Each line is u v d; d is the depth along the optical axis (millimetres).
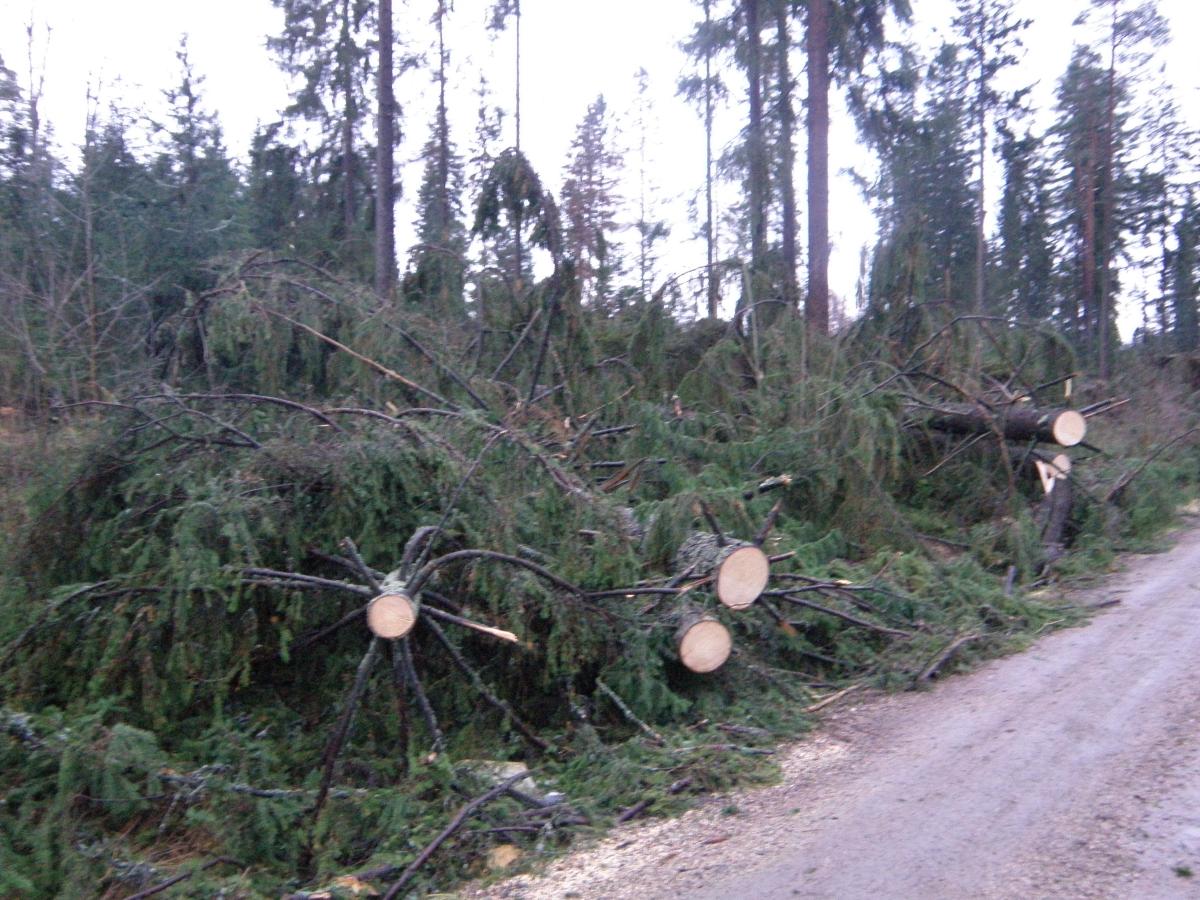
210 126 19453
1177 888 4141
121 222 15234
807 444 10555
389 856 5301
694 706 7062
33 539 7125
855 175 18172
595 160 29844
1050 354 12922
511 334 11617
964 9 27031
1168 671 7020
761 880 4633
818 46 16062
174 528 6254
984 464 12055
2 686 6246
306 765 6227
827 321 15867
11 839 5098
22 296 11672
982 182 26844
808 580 7973
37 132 15648
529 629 6809
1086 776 5383
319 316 10125
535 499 7453
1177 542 12008
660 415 10352
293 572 6734
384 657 6535
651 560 7695
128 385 9156
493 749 6469
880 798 5441
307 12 21562
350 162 21594
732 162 17797
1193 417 16453
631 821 5645
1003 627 8531
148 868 5000
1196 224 32125
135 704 6277
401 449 7055
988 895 4242
